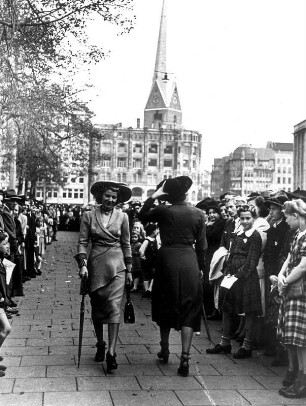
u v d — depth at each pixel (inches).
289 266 237.5
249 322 285.0
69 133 1126.4
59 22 569.3
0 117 665.6
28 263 593.6
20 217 521.3
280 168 7101.4
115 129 5664.4
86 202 5123.0
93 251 270.2
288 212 239.3
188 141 5787.4
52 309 417.4
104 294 265.0
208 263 384.8
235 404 215.2
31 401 215.0
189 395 225.0
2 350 291.9
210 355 290.2
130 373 254.5
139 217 274.7
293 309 228.8
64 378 245.0
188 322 257.1
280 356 269.9
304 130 4495.6
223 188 7623.0
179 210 269.6
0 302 257.3
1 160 1050.7
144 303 459.8
